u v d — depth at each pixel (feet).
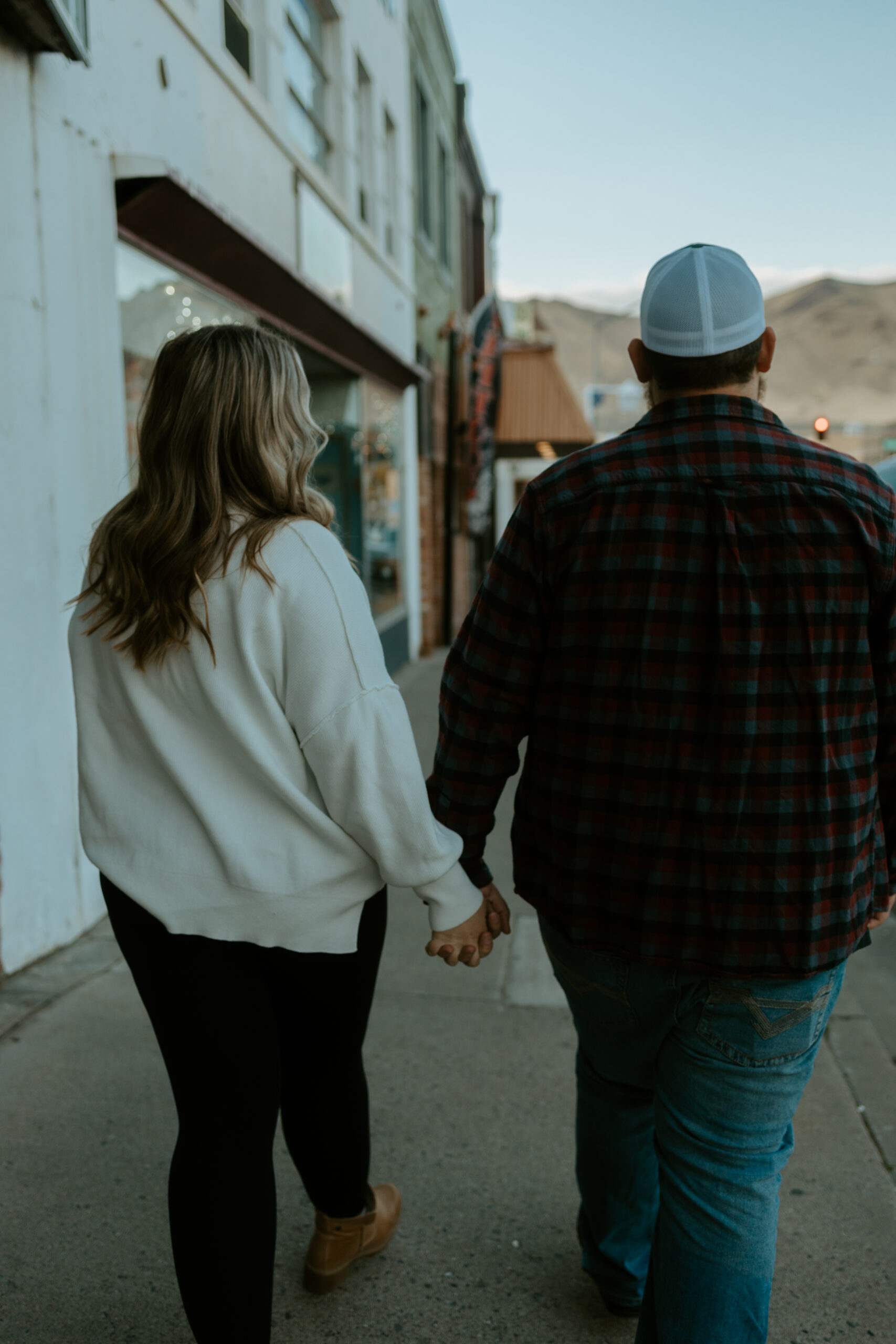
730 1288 4.49
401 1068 9.16
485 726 4.83
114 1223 6.84
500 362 51.90
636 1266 5.91
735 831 4.22
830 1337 6.01
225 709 4.43
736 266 4.55
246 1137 4.67
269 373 4.62
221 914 4.55
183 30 15.57
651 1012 4.59
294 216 22.41
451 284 51.93
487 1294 6.32
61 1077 8.62
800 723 4.19
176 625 4.39
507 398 68.59
